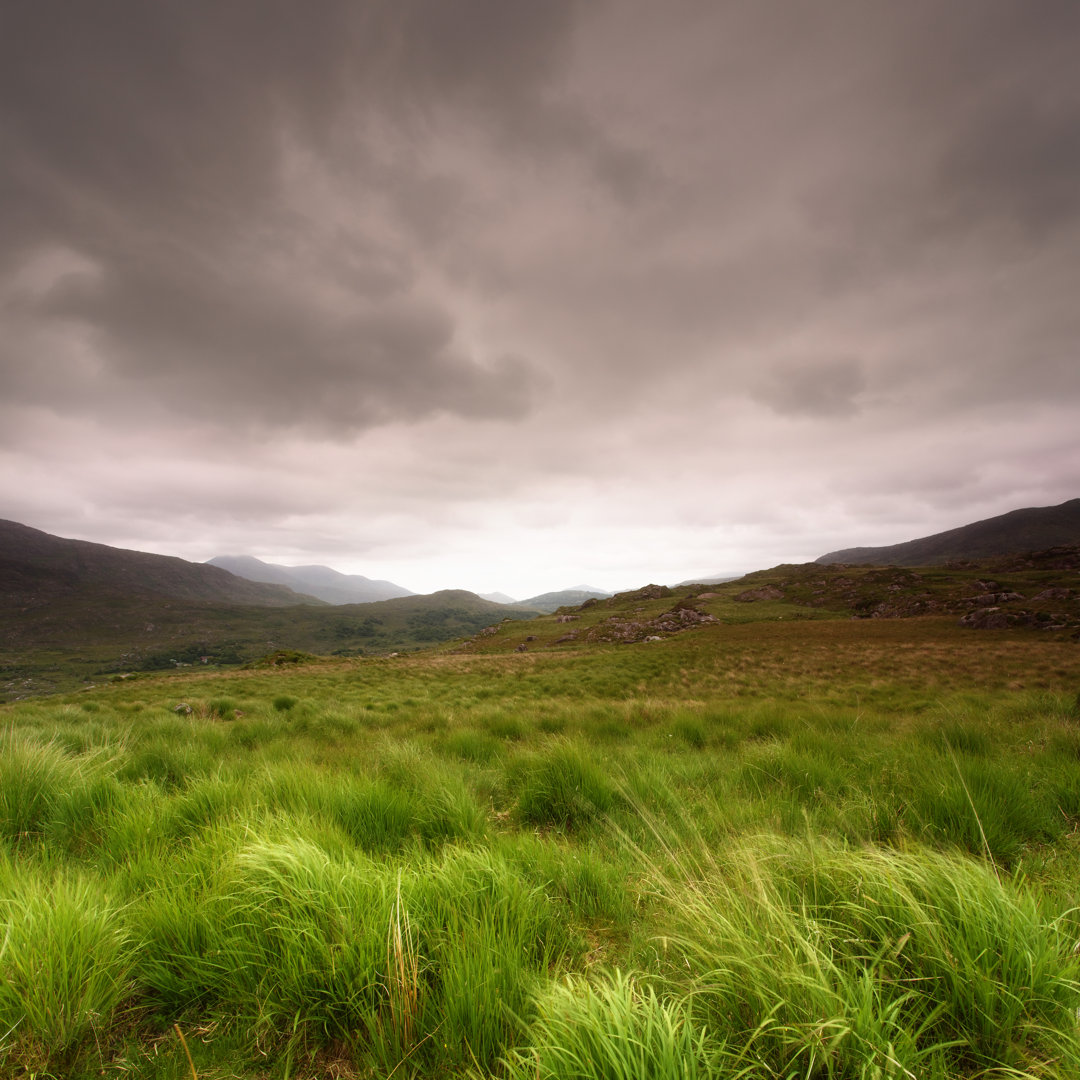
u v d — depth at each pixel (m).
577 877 3.08
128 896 2.72
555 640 76.69
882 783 4.78
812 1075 1.58
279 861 2.51
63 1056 1.82
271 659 56.38
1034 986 1.75
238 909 2.26
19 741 5.60
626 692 22.52
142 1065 1.79
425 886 2.51
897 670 27.03
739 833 3.89
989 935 1.90
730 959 1.80
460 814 4.08
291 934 2.13
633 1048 1.51
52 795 4.36
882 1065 1.55
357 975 2.01
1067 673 22.88
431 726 10.78
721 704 13.52
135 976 2.19
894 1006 1.66
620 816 4.56
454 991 1.92
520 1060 1.55
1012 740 7.09
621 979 1.95
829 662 31.64
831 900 2.42
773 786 5.38
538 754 6.03
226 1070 1.78
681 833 3.95
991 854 3.43
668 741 8.56
